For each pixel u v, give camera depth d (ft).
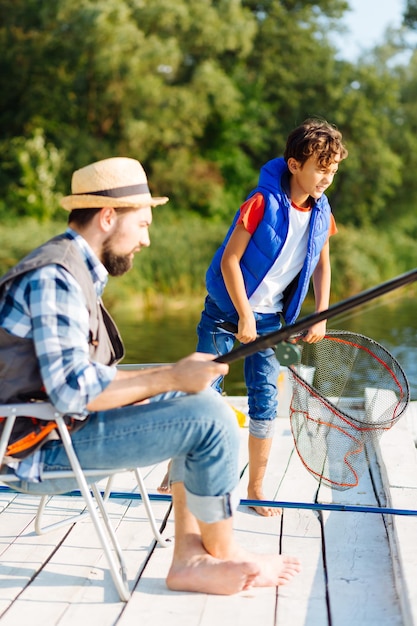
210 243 67.36
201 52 87.81
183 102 82.23
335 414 10.64
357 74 92.22
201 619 8.13
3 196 72.95
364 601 8.52
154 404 8.22
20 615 8.25
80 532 10.33
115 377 7.88
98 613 8.30
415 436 14.79
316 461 10.82
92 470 8.20
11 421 7.86
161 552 9.72
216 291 11.50
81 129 84.28
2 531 10.37
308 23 93.91
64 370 7.65
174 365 8.13
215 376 8.13
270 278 11.16
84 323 7.87
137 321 55.11
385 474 11.73
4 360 7.90
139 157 83.05
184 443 8.11
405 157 94.53
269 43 92.63
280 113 93.66
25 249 62.13
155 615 8.21
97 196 8.08
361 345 11.51
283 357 8.11
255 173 89.40
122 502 11.40
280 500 11.53
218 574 8.53
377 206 91.71
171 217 77.77
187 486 8.38
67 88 83.30
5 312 7.91
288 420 15.51
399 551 8.96
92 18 80.38
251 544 9.96
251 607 8.35
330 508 10.45
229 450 8.20
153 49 81.71
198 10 85.51
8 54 82.84
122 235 8.25
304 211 11.01
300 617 8.18
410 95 95.55
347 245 74.08
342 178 90.53
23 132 84.07
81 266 8.04
